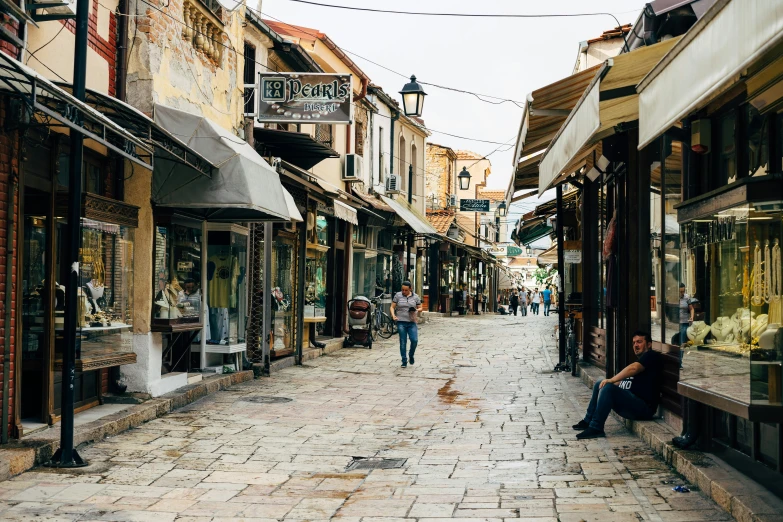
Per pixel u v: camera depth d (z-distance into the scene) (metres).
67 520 5.66
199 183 10.30
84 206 8.61
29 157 7.96
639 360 8.95
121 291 9.73
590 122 6.89
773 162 5.73
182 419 9.73
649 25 8.15
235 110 13.52
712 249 5.71
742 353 5.09
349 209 20.22
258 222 13.65
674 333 8.34
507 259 70.31
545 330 28.67
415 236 31.45
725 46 3.97
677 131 7.50
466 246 37.00
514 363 17.19
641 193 10.05
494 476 7.06
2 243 7.34
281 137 14.44
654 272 9.45
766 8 3.47
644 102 5.57
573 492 6.42
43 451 7.29
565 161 8.11
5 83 6.36
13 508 5.91
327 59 21.31
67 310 7.30
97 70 9.56
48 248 8.29
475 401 11.65
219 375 12.75
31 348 8.28
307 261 17.81
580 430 9.20
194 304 11.60
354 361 17.22
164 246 10.68
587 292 15.88
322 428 9.41
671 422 8.51
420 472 7.26
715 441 6.95
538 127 11.09
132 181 10.28
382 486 6.75
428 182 39.62
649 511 5.77
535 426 9.57
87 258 8.87
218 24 12.54
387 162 28.53
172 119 10.30
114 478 6.89
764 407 4.94
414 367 16.28
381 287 26.72
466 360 17.80
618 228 10.70
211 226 12.71
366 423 9.80
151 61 10.27
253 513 5.94
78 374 9.16
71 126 6.27
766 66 5.32
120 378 10.23
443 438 8.87
